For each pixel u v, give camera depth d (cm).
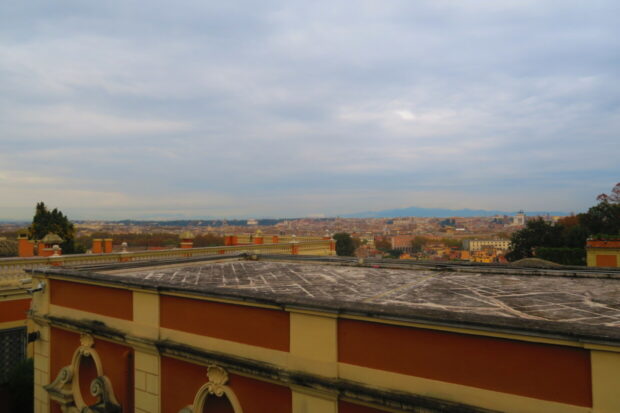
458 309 518
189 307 607
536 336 349
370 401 429
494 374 374
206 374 585
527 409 355
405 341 422
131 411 679
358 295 622
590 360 331
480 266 927
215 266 1058
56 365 820
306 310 477
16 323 1279
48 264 1398
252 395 536
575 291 650
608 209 4041
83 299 768
